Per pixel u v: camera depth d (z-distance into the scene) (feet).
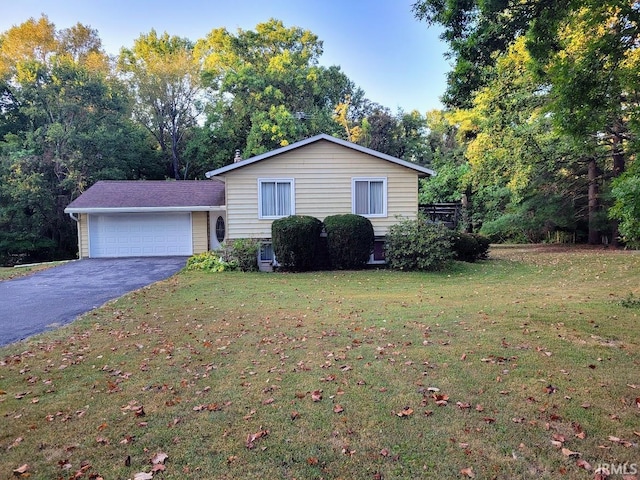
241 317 22.27
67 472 8.92
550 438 9.74
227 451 9.54
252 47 111.75
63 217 77.56
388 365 14.55
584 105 20.86
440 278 36.83
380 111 112.27
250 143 89.40
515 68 51.44
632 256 48.11
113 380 13.96
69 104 77.25
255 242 43.09
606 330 18.24
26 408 11.98
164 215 56.75
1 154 75.56
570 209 67.10
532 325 19.15
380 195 45.68
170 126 105.40
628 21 19.81
